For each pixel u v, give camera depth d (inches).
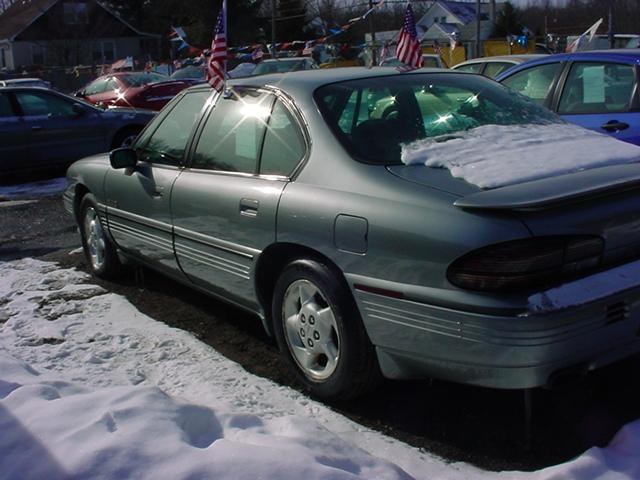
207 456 110.3
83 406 126.0
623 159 135.3
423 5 1974.7
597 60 255.3
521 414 135.6
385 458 122.6
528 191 114.1
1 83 864.9
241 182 157.5
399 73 166.4
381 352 129.7
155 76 727.1
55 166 451.2
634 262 120.4
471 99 161.3
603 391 142.3
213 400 142.6
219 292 173.3
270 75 171.0
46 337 182.4
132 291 221.0
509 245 110.0
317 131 144.7
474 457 122.6
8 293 223.5
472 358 114.7
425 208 119.3
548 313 108.4
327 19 1290.6
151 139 200.8
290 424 126.6
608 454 116.3
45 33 1750.7
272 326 159.0
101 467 107.9
